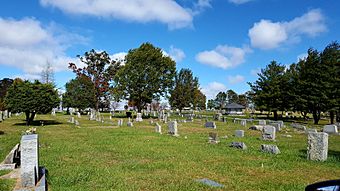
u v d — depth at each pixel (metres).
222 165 12.38
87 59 76.94
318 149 13.82
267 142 21.36
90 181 9.61
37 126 34.44
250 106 120.19
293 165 12.60
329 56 47.91
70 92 81.06
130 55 60.50
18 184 8.83
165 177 10.26
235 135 25.58
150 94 60.12
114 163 12.63
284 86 54.16
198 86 84.50
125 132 26.34
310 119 59.19
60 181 9.40
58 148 16.39
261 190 8.86
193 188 8.93
